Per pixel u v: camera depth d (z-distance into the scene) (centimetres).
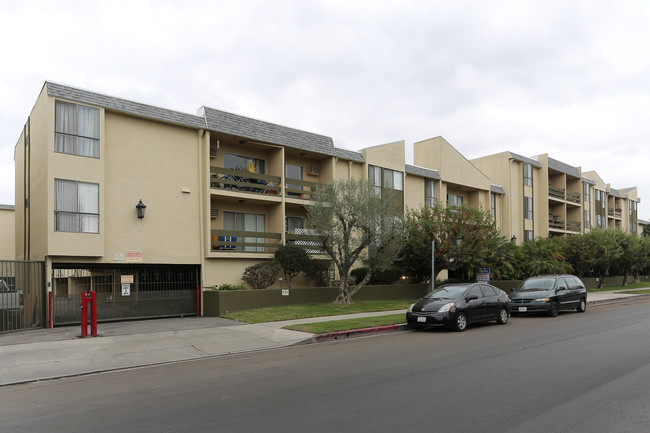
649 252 4181
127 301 1792
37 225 1739
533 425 548
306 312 1830
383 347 1152
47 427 589
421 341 1244
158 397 725
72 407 684
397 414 600
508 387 725
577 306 1956
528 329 1447
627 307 2180
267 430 550
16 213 2277
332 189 2081
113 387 809
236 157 2286
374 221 2059
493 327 1530
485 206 3581
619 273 4578
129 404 689
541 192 4106
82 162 1677
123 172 1809
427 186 3133
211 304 1920
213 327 1541
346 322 1548
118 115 1812
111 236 1758
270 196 2231
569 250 3569
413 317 1471
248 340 1291
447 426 550
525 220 3909
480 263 2573
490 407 622
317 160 2600
